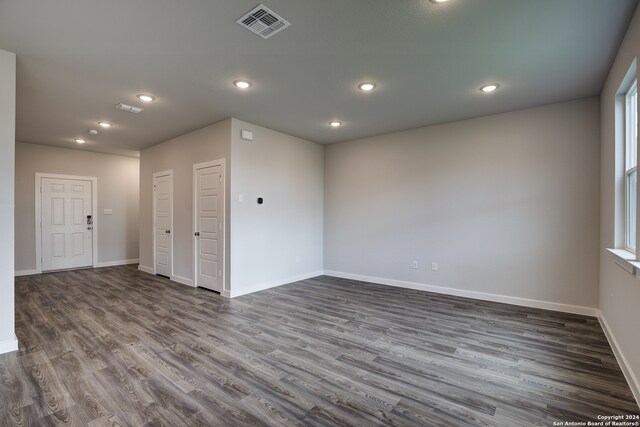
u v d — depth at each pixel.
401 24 2.34
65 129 5.11
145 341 2.97
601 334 3.15
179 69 3.06
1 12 2.18
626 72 2.43
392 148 5.32
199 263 5.10
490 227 4.36
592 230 3.70
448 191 4.72
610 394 2.12
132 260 7.56
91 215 6.93
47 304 4.16
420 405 2.00
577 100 3.78
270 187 5.14
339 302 4.30
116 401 2.02
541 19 2.26
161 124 4.85
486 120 4.40
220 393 2.12
